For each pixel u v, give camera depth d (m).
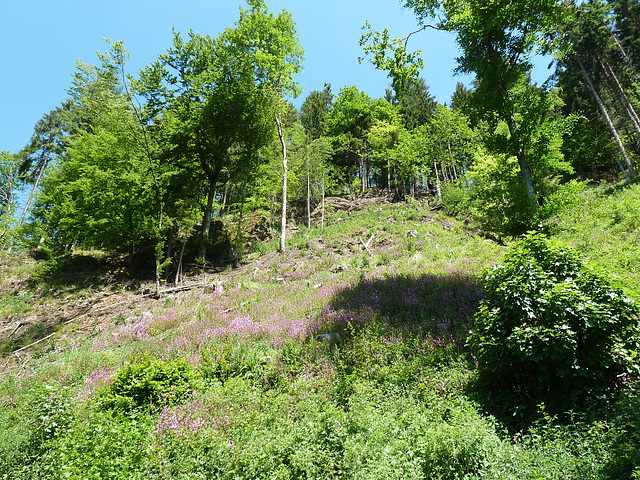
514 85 12.26
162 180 19.89
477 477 3.42
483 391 5.22
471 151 30.98
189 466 4.36
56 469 4.47
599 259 9.31
